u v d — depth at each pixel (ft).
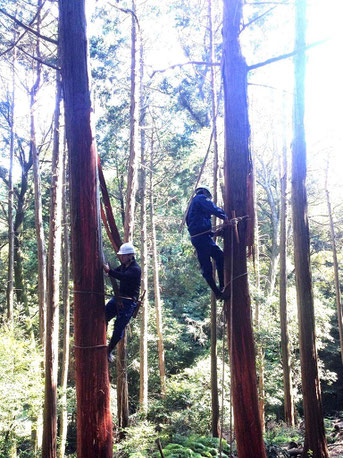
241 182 17.78
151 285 89.04
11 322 53.16
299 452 32.32
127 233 46.52
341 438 36.01
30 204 86.38
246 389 16.98
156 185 85.05
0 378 40.68
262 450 16.89
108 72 65.82
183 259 90.48
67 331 50.26
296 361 66.39
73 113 15.38
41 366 48.78
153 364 77.30
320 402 30.22
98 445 14.39
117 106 70.59
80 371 14.76
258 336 60.23
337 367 85.20
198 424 46.55
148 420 52.03
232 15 18.48
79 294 14.99
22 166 80.07
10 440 42.42
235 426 17.24
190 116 82.48
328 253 89.20
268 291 79.82
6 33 54.60
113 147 73.51
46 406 39.34
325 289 88.69
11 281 62.95
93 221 15.20
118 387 45.09
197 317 89.04
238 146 17.88
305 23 31.60
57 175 41.96
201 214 18.60
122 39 64.90
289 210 88.63
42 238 55.72
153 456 32.42
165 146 78.18
